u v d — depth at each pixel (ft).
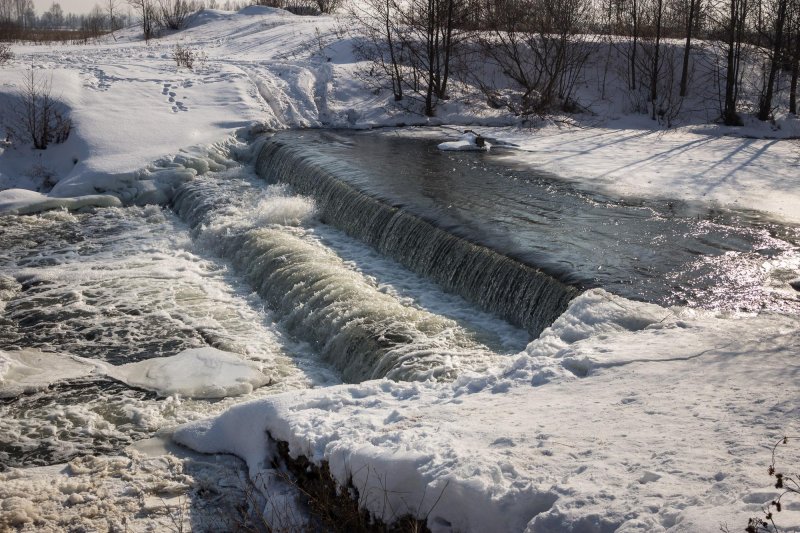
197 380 31.09
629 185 50.37
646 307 26.73
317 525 18.76
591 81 93.61
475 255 35.94
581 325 25.21
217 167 64.85
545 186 49.73
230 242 47.06
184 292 41.22
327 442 19.65
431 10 81.20
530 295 32.19
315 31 114.11
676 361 21.08
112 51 108.37
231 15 154.61
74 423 27.86
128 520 21.04
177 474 23.40
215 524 20.75
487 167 56.08
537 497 14.73
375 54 94.17
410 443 17.72
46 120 68.49
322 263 40.19
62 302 39.83
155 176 61.26
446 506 15.69
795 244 37.32
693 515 12.91
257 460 22.45
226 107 75.66
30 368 32.50
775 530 11.94
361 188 48.08
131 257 47.19
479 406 19.97
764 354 20.90
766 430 16.16
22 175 66.23
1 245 49.75
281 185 57.31
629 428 17.08
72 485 22.84
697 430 16.53
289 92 81.97
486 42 89.61
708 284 31.32
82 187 59.77
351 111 79.97
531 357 22.98
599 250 35.70
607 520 13.43
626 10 99.30
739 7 85.20
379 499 17.13
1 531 20.43
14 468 24.93
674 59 95.50
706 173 54.34
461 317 33.73
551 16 89.25
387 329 31.40
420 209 42.73
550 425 17.83
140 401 29.58
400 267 40.63
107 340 35.37
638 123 85.10
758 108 86.58
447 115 81.30
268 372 31.96
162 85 80.38
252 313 38.47
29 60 93.35
